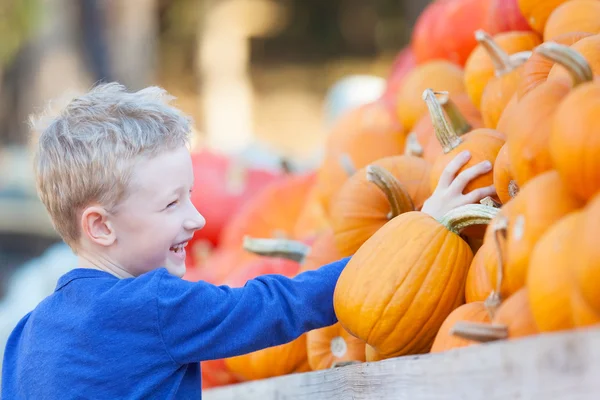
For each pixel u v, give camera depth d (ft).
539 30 9.75
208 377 11.99
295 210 15.28
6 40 45.39
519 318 5.49
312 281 7.71
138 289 7.46
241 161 17.85
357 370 6.91
